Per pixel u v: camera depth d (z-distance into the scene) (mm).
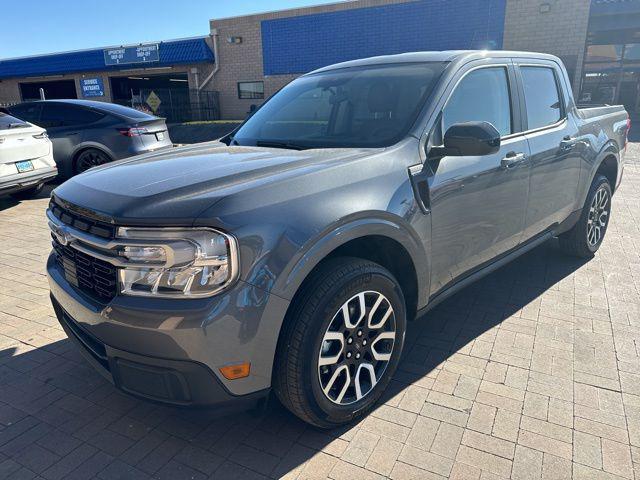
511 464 2305
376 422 2609
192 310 1992
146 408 2799
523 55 3916
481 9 18453
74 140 8781
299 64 22656
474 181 3076
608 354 3211
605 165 5039
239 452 2436
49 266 2842
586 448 2395
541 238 4078
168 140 9531
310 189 2311
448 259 3031
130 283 2098
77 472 2338
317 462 2352
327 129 3256
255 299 2068
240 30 23562
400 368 3098
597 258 4980
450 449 2406
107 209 2172
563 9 17281
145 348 2072
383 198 2525
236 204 2096
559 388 2859
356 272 2393
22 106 9102
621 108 5492
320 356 2334
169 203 2111
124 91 29266
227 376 2092
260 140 3428
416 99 3055
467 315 3791
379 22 20406
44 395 2920
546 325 3609
